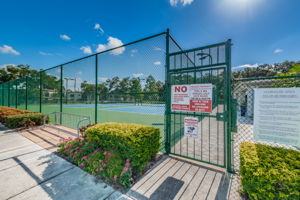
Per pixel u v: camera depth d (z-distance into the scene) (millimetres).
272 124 2031
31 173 2520
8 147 3807
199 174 2529
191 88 2912
